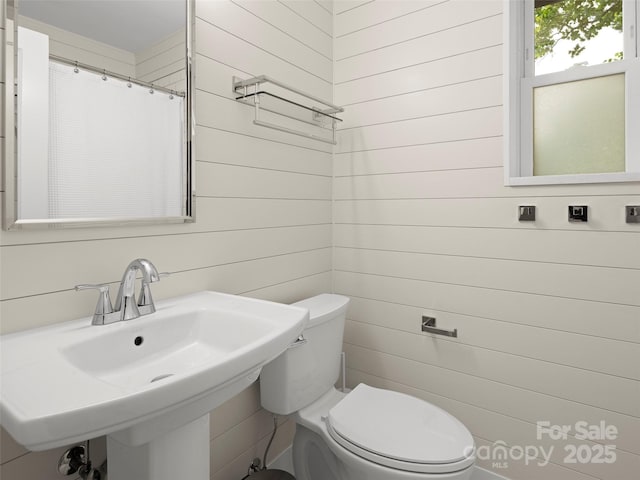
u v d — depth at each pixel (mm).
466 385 1640
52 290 917
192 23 1214
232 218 1401
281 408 1372
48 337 819
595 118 1419
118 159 1034
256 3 1493
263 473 1415
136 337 917
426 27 1694
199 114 1262
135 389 557
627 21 1382
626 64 1354
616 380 1327
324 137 1926
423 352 1751
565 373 1420
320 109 1859
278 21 1603
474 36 1572
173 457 816
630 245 1289
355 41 1909
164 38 1141
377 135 1849
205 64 1281
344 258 1982
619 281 1312
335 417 1269
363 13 1884
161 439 791
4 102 827
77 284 963
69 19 931
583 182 1347
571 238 1390
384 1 1816
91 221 975
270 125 1428
